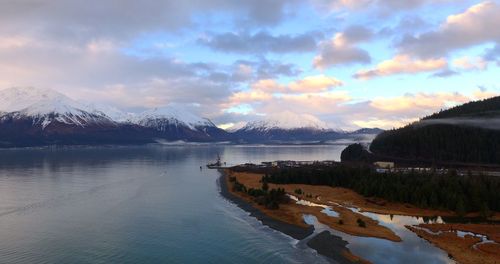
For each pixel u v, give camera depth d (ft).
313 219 382.01
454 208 411.75
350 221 372.38
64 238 311.06
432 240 312.29
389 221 381.19
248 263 263.49
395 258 273.75
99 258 269.03
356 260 269.85
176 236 320.91
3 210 406.62
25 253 276.82
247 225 358.23
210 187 586.86
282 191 476.13
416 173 515.91
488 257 274.57
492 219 388.16
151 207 431.02
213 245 299.58
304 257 275.18
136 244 298.97
